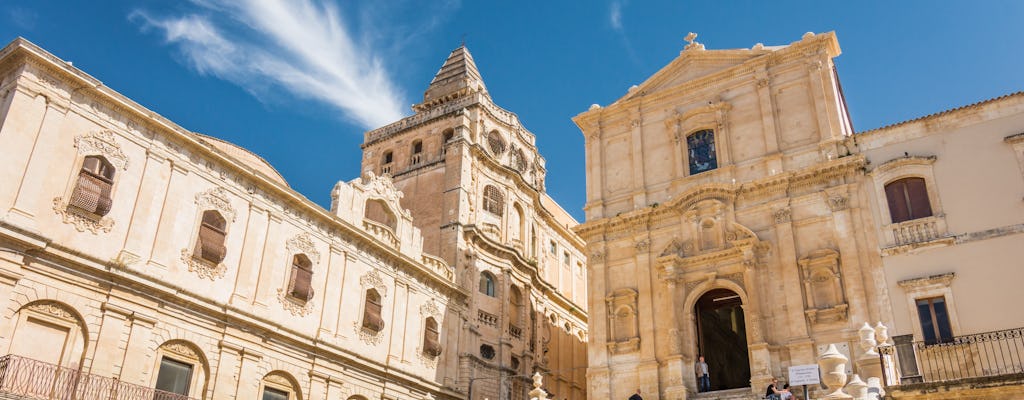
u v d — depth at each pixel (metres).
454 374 42.66
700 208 37.66
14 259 25.08
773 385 29.80
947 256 31.25
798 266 34.38
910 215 33.00
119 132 29.30
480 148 50.28
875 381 23.23
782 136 37.78
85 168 27.94
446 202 48.09
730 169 38.16
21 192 25.72
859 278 32.78
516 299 50.03
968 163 32.34
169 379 28.91
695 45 42.56
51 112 27.30
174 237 30.14
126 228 28.66
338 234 37.53
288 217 35.22
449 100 58.22
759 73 39.59
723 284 35.69
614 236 40.22
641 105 42.94
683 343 35.53
